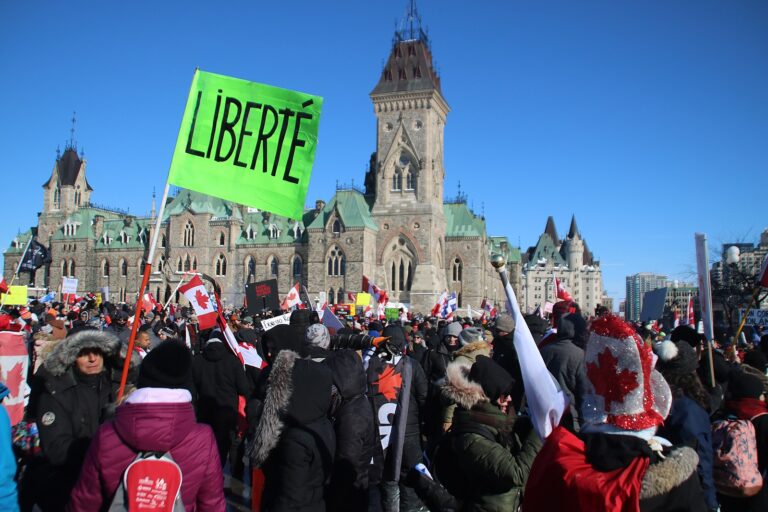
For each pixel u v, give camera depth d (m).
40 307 32.09
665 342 9.22
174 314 41.16
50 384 8.13
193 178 11.23
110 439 6.10
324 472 7.78
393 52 106.00
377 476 10.24
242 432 15.12
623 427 5.39
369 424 9.13
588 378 5.82
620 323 5.64
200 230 113.12
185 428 6.18
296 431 7.65
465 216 107.06
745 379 9.17
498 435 7.23
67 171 133.12
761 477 8.35
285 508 7.50
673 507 5.21
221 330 14.06
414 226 99.88
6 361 10.91
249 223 113.94
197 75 11.45
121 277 121.38
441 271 103.50
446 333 16.64
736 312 63.25
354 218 100.81
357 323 32.59
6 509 6.95
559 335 11.77
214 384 13.73
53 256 126.56
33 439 8.59
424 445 14.23
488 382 7.14
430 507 6.96
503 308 127.62
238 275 111.31
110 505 6.00
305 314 13.57
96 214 129.25
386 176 102.81
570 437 5.84
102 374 8.83
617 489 5.16
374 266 101.81
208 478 6.38
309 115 11.80
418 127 101.56
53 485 8.13
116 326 25.34
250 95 11.66
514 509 6.99
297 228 109.44
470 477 6.91
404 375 9.39
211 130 11.44
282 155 11.73
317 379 7.88
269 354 11.67
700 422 8.21
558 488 5.52
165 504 5.92
